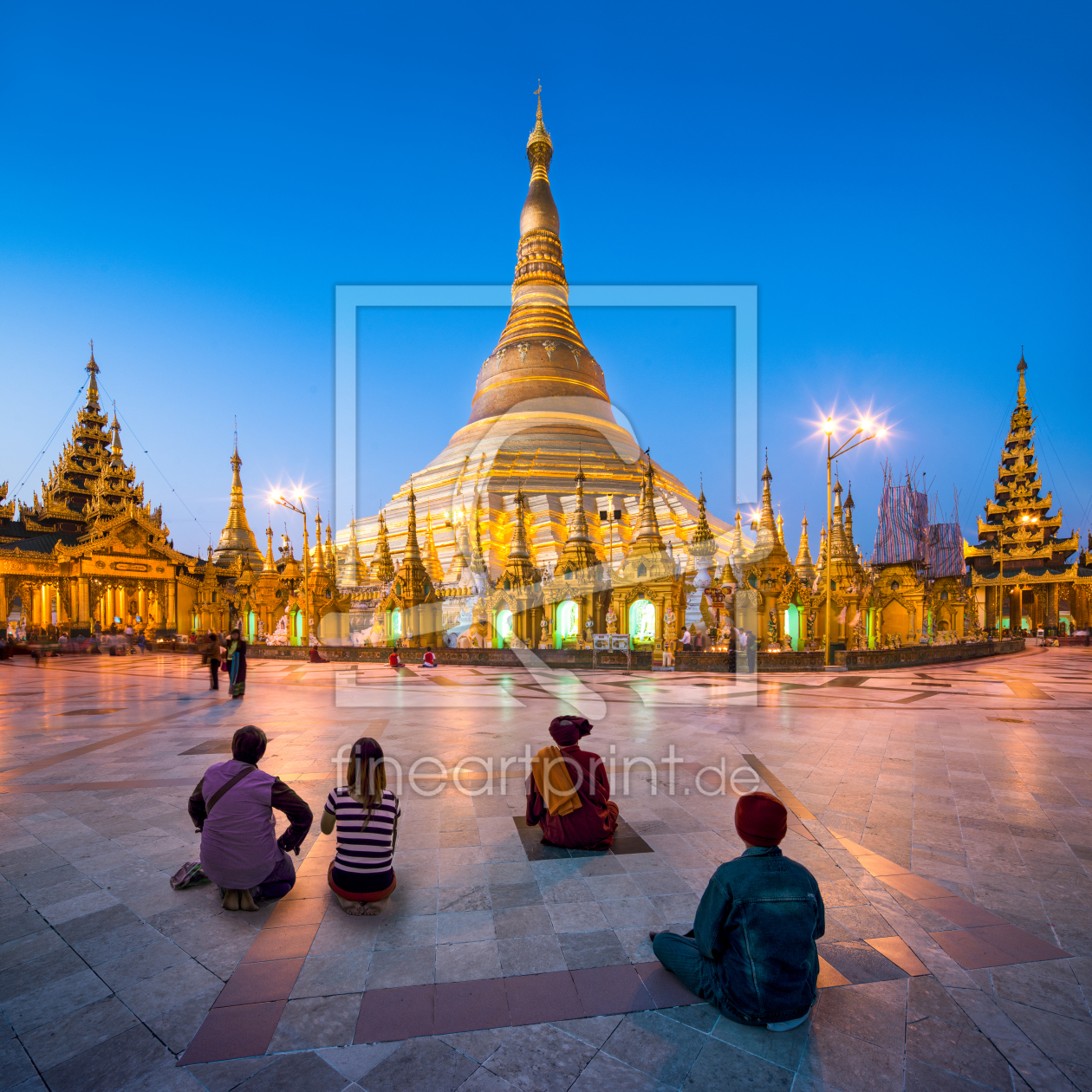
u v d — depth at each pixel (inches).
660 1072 120.8
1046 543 2517.2
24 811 273.3
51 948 165.2
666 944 152.6
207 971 155.3
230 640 657.6
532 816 240.1
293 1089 116.3
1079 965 158.4
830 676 880.9
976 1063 122.9
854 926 175.8
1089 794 298.4
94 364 2363.4
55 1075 119.7
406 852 228.4
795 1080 118.3
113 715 539.8
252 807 182.9
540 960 159.6
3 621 1843.0
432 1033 132.3
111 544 1953.7
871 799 290.2
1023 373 2677.2
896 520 2106.3
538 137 1829.5
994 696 652.7
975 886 202.1
